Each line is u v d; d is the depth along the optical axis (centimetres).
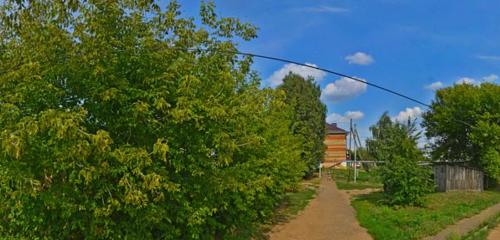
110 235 714
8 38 784
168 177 740
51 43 680
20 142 584
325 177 5278
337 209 2266
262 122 1106
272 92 996
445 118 3469
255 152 1122
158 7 780
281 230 1622
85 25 687
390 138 2392
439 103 3622
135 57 705
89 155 636
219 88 815
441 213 1933
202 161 776
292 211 2152
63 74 689
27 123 602
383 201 2328
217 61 834
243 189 915
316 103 4859
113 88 674
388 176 2242
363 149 6228
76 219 691
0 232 716
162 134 728
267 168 1373
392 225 1659
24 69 656
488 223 1647
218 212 1052
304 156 3325
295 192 3158
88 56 669
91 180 650
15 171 638
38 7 745
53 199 652
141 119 700
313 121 4784
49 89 674
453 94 3453
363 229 1662
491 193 2895
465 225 1656
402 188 2197
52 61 688
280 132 1614
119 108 710
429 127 3694
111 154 646
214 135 771
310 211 2161
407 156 2236
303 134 3788
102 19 689
